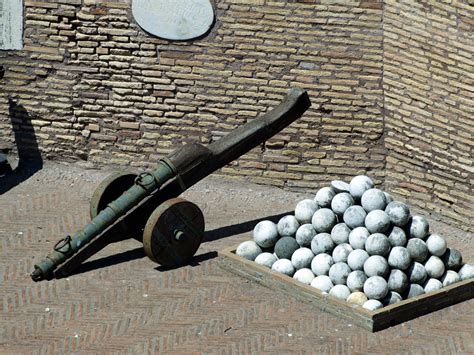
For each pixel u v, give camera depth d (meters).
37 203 20.23
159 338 15.28
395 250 16.28
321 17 20.52
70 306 16.23
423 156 20.22
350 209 16.83
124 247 18.44
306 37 20.62
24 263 17.70
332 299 15.99
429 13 19.58
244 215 20.23
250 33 20.77
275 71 20.86
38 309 16.12
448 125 19.69
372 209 16.81
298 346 15.09
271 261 17.19
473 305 16.61
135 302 16.41
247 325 15.70
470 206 19.66
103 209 18.17
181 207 17.48
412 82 20.06
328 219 17.00
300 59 20.72
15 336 15.27
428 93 19.88
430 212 20.30
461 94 19.39
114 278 17.23
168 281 17.16
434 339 15.44
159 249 17.38
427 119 20.02
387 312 15.61
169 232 17.44
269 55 20.80
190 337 15.32
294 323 15.79
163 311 16.14
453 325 15.91
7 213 19.69
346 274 16.34
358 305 15.80
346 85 20.69
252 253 17.44
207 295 16.69
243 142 18.81
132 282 17.09
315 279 16.53
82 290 16.77
